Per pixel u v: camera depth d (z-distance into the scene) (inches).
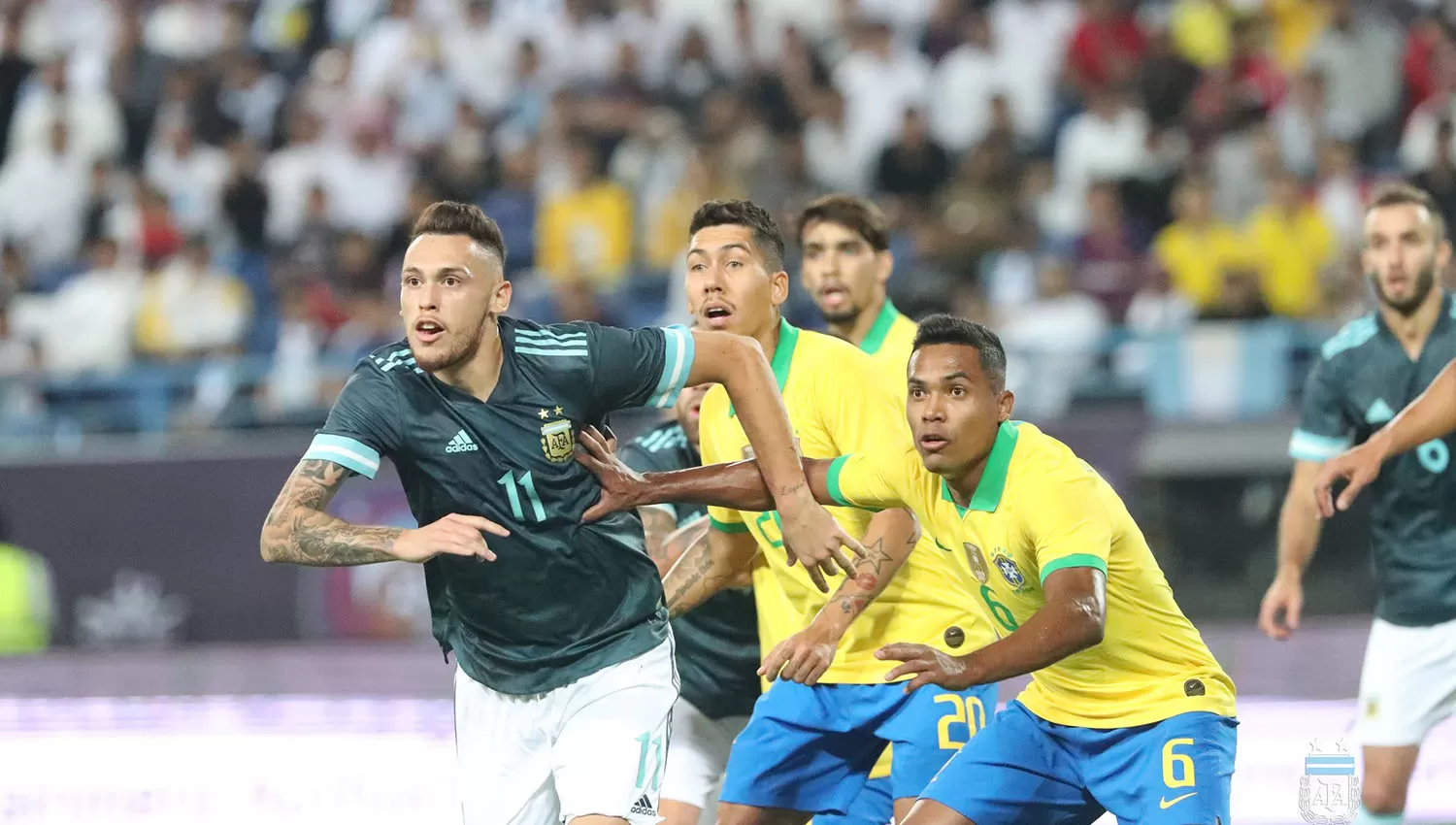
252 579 1445.6
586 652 564.1
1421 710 748.6
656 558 698.8
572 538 554.9
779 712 645.3
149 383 1572.3
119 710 1177.4
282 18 2102.6
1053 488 548.4
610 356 550.9
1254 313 1487.5
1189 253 1619.1
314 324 1635.1
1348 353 761.6
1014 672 516.7
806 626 644.1
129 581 1450.5
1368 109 1834.4
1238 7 1932.8
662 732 566.6
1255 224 1633.9
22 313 1696.6
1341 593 1391.5
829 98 1811.0
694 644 703.1
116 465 1456.7
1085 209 1721.2
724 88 1815.9
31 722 1134.4
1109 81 1856.5
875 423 621.6
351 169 1846.7
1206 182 1669.5
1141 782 575.5
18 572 1439.5
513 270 1720.0
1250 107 1756.9
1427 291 740.0
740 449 645.9
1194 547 1379.2
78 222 1855.3
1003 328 1535.4
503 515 547.5
